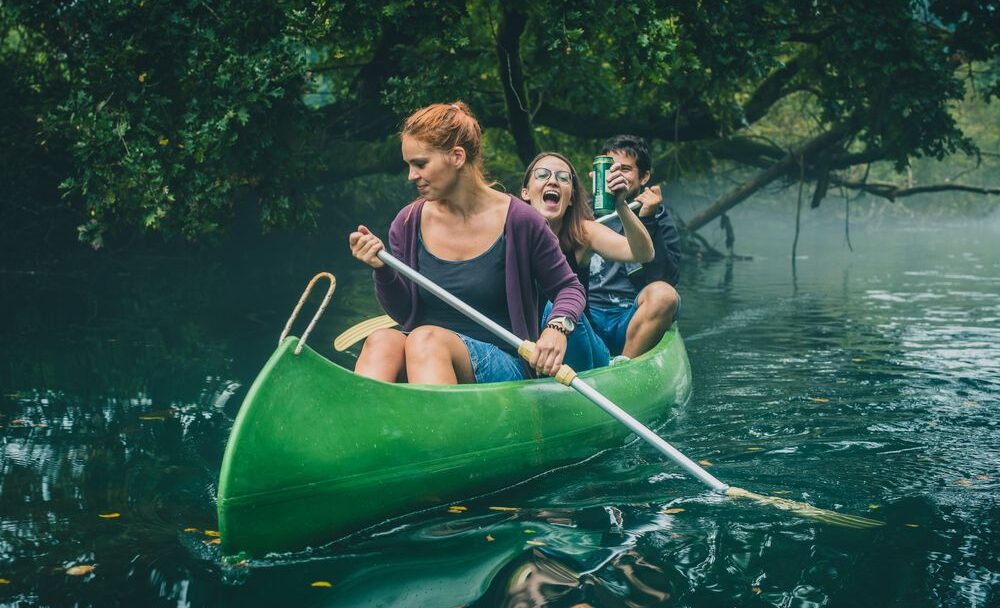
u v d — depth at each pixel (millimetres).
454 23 7566
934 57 9695
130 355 4922
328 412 2311
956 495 2645
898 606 1898
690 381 4293
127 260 11375
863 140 12141
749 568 2094
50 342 5316
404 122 2832
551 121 10516
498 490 2727
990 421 3582
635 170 4414
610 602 1908
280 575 2074
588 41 7727
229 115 6320
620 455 3143
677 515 2463
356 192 15641
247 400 2180
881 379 4480
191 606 1891
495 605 1903
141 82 6473
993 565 2115
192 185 6570
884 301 8312
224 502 2107
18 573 2043
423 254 2961
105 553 2168
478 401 2693
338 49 7902
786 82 11578
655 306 4086
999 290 9438
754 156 13883
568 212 3520
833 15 9602
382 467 2385
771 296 8773
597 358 3543
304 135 7070
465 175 2836
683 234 15031
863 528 2361
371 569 2109
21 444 3129
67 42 8680
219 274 10125
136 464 2908
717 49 8047
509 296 2912
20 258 10766
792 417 3676
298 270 10727
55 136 9805
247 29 6770
